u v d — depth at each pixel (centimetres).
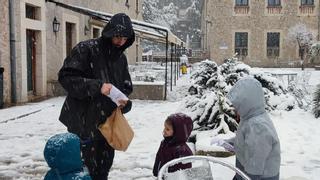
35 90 1466
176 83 2198
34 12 1431
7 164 641
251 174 350
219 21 4109
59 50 1625
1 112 1087
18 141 784
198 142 646
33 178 578
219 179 483
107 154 415
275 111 958
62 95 1513
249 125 352
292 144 704
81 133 390
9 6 1245
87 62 391
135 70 2594
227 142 382
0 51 1209
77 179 280
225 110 723
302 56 3988
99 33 2244
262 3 4053
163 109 1222
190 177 312
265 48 4072
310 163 609
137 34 1959
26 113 1077
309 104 1080
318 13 3988
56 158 278
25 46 1312
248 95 353
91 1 2020
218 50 4122
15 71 1272
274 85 992
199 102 768
